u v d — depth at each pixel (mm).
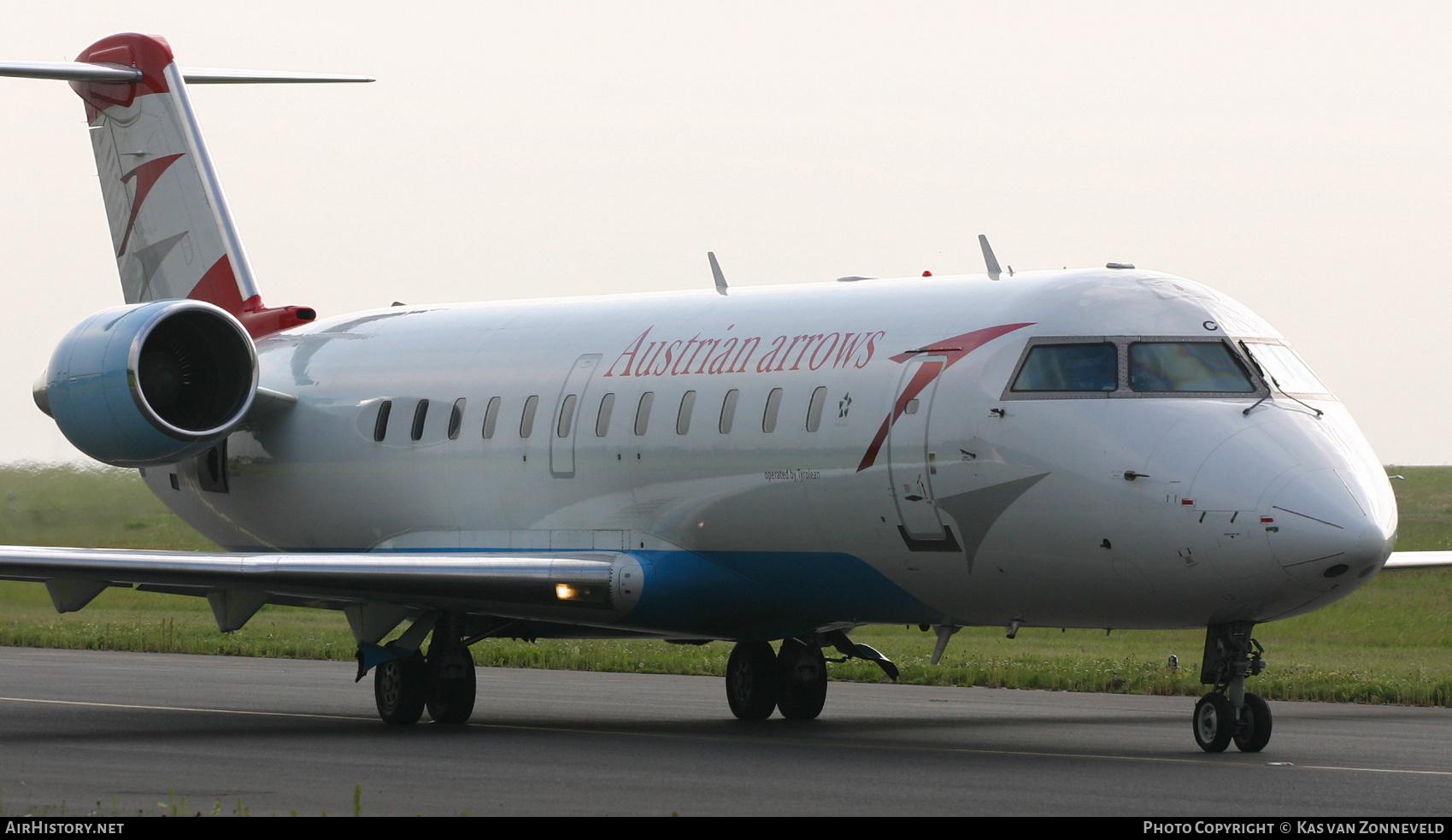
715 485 69938
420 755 61000
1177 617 60938
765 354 70125
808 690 76562
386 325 87250
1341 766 57938
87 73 91062
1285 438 59312
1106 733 70500
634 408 73375
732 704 77438
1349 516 57094
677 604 71688
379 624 73000
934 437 63562
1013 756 60781
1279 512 57219
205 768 56969
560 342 78500
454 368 81625
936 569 64750
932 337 65562
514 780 53562
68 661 110625
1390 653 116375
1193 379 61406
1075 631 138125
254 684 95688
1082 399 61312
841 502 66188
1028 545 61844
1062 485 60656
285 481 87375
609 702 86250
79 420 77125
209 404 79312
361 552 85250
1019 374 62594
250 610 75250
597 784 52688
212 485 91438
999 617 65750
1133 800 49156
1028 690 94000
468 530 79438
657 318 76062
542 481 76312
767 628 73000
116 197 95500
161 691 90625
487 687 95000
